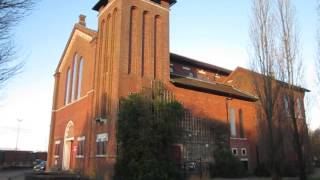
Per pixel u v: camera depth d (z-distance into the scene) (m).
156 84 28.70
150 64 30.81
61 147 37.84
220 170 31.03
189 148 30.17
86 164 30.38
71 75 38.72
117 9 30.88
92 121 31.06
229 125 35.00
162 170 24.11
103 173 27.22
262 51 23.97
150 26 32.00
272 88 23.33
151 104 25.92
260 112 24.69
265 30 24.36
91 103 31.86
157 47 32.19
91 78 32.94
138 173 23.84
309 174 30.75
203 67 42.78
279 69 23.81
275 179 22.34
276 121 23.19
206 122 32.81
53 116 41.38
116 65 28.66
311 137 32.41
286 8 25.08
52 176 25.42
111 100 28.61
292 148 25.03
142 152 24.53
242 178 31.19
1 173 41.03
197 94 33.25
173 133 26.00
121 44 29.20
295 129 23.27
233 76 43.06
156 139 24.66
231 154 32.28
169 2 34.28
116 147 26.28
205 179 29.39
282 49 24.11
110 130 27.47
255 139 37.06
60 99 41.00
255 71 24.11
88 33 35.50
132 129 25.11
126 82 28.67
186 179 28.19
